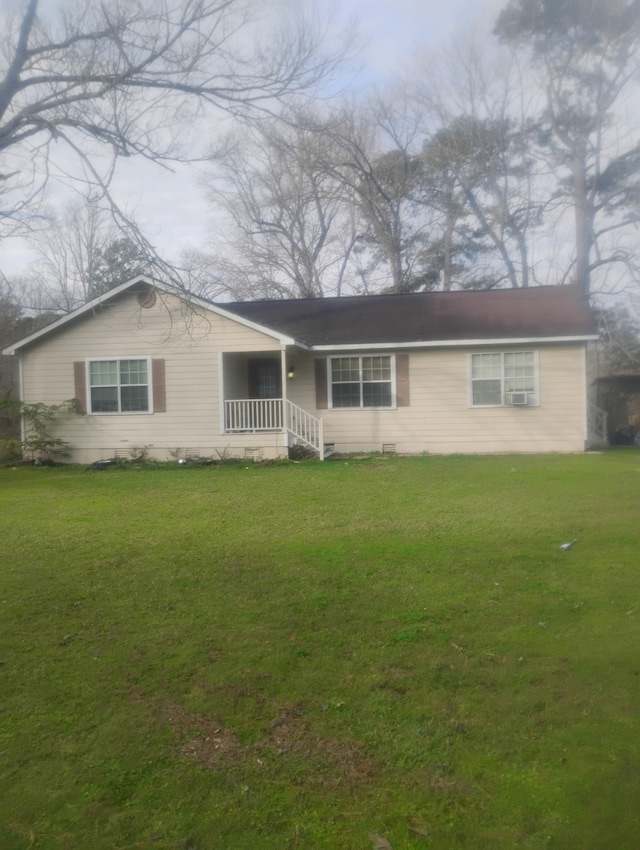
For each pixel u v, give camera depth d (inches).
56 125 332.5
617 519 361.1
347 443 735.1
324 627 218.4
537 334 690.8
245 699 173.6
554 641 203.6
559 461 615.5
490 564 282.0
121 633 216.5
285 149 709.3
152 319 697.6
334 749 151.2
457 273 1326.3
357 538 332.8
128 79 336.8
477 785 137.9
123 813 130.8
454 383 717.3
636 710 163.8
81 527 377.4
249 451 693.3
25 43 328.2
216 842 123.5
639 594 241.3
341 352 735.1
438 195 1286.9
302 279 1362.0
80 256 1062.4
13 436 835.4
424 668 188.1
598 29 1099.3
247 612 232.7
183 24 335.0
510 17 1144.8
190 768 144.7
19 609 239.1
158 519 396.2
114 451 711.7
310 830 126.2
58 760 148.3
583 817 127.9
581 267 1166.3
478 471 565.0
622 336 1144.8
